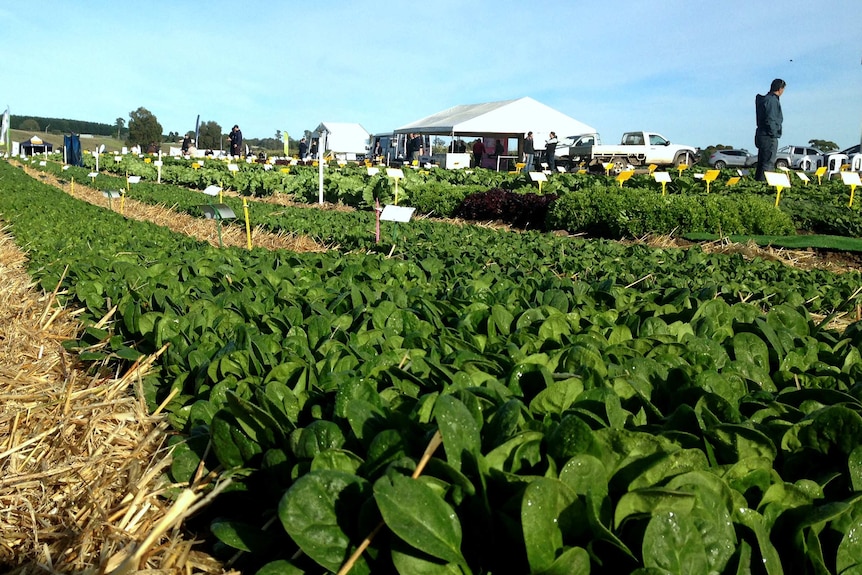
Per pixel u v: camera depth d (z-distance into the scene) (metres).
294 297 4.86
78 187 24.25
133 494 2.85
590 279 6.91
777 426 2.56
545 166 27.67
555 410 2.66
